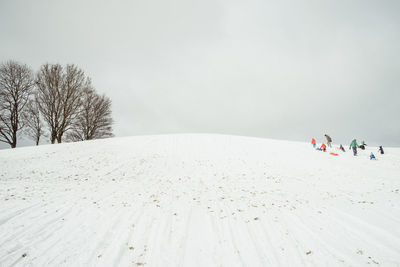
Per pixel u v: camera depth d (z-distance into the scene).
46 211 6.23
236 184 11.05
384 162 14.98
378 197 8.68
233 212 7.30
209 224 6.29
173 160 15.66
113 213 6.54
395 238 5.34
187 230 5.84
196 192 9.47
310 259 4.62
